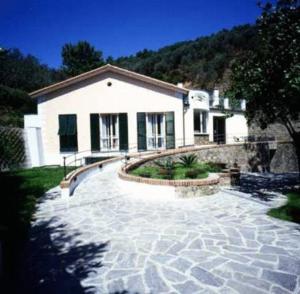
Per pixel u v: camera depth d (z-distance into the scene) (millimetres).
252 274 5039
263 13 11094
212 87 59625
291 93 9531
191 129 20875
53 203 10016
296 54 9562
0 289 4766
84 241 6664
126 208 9391
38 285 4855
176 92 20234
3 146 17234
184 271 5180
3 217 8086
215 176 12516
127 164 14562
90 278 5023
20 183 13000
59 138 20766
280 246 6219
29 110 38906
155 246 6301
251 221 7973
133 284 4789
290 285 4684
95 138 20547
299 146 12422
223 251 5992
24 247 6398
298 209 8648
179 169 13719
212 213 8805
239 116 27000
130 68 74250
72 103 20609
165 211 9039
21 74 54906
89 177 14664
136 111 20453
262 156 23562
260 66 10695
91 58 55094
